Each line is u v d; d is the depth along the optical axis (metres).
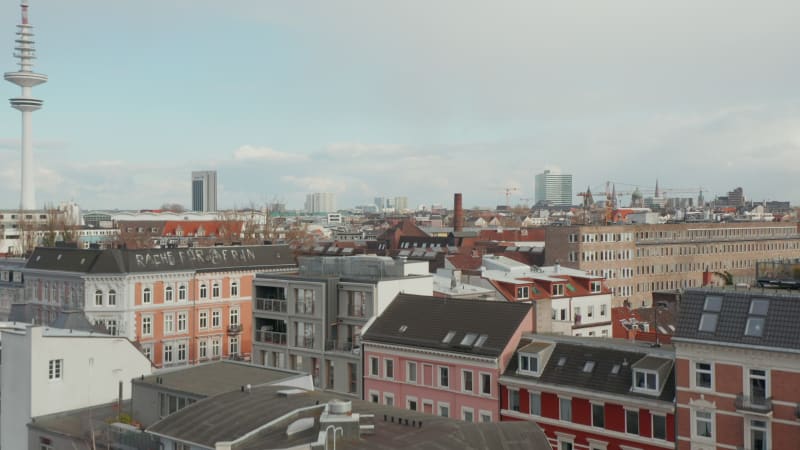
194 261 104.06
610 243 159.50
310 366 76.75
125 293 96.31
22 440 54.16
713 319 50.12
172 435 40.81
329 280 76.12
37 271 103.00
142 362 60.34
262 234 184.12
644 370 52.81
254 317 82.88
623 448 53.28
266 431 39.06
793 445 46.03
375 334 70.12
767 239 196.38
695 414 50.16
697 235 181.75
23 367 54.88
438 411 64.62
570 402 56.38
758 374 47.66
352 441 35.91
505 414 60.06
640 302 165.88
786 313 47.72
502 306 65.88
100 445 48.22
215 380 54.72
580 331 94.56
